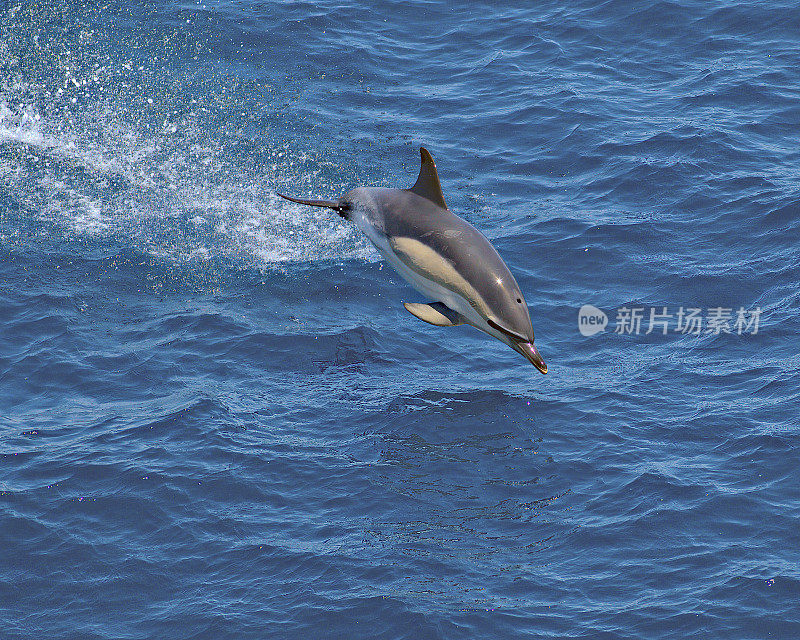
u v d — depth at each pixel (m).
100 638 36.00
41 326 55.12
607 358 51.75
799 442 43.81
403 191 38.69
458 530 40.00
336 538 39.72
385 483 42.56
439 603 36.41
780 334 52.38
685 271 58.59
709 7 90.94
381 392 49.22
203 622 36.28
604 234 62.53
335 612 36.25
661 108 77.62
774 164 69.44
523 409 47.38
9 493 42.44
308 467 43.72
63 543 40.00
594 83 82.00
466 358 52.31
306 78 83.56
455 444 45.00
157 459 44.31
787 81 80.06
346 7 94.00
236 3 93.06
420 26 92.12
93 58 83.62
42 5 89.56
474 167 72.00
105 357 52.59
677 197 66.19
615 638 34.78
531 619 35.72
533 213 65.88
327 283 59.25
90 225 64.62
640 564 38.00
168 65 83.88
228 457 44.38
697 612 35.66
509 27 91.19
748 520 39.84
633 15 90.88
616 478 42.53
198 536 40.19
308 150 73.69
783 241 60.62
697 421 45.94
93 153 71.88
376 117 78.62
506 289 35.22
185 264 61.19
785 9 89.62
